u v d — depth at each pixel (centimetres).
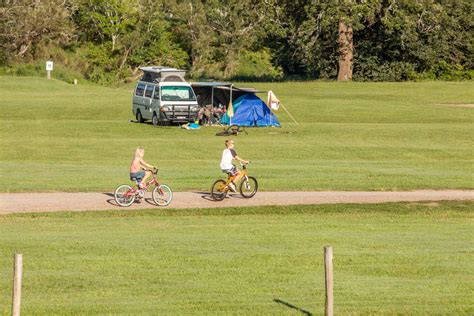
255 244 5934
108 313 4262
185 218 7081
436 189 8750
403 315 4309
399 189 8694
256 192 8225
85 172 9338
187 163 10169
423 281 4956
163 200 7625
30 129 13312
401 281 4956
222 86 14238
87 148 11356
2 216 7006
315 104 17362
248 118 14288
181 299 4531
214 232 6412
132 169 7538
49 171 9381
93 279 4916
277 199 7969
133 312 4278
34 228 6512
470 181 9188
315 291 4716
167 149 11338
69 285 4784
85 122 14338
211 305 4419
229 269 5181
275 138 12719
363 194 8362
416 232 6512
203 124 14338
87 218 7012
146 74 14875
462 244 6050
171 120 13962
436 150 11556
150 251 5647
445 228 6731
